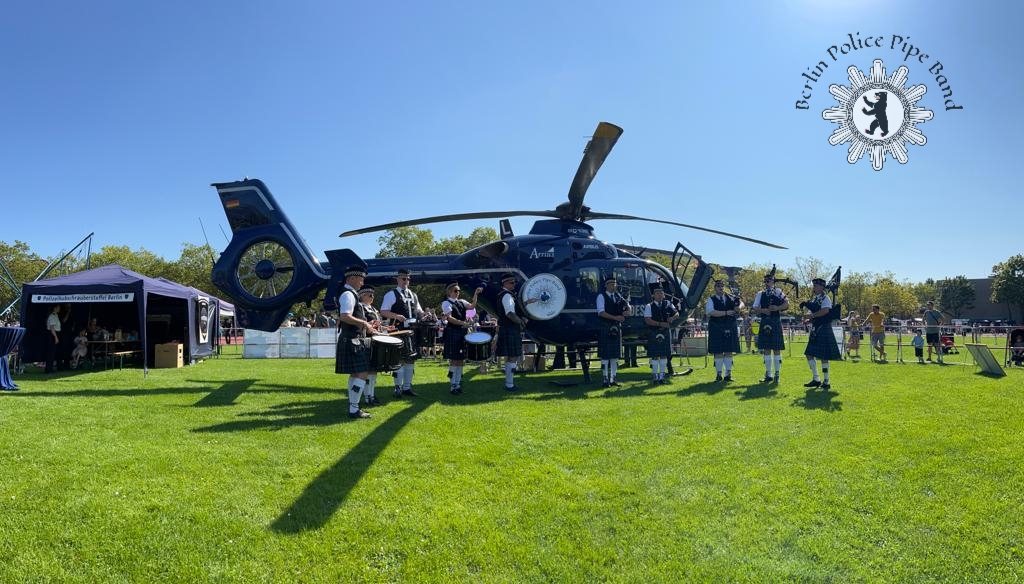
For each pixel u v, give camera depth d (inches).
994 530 127.7
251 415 237.8
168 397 285.3
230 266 372.2
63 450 173.0
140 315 427.2
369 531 127.0
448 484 154.8
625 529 131.0
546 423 228.1
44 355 468.1
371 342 249.3
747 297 2263.8
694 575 111.6
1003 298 2871.6
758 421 230.8
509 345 333.7
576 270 398.9
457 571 113.5
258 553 116.6
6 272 649.6
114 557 113.3
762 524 132.9
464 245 1752.0
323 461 171.2
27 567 108.7
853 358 601.0
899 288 2674.7
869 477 160.4
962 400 270.5
